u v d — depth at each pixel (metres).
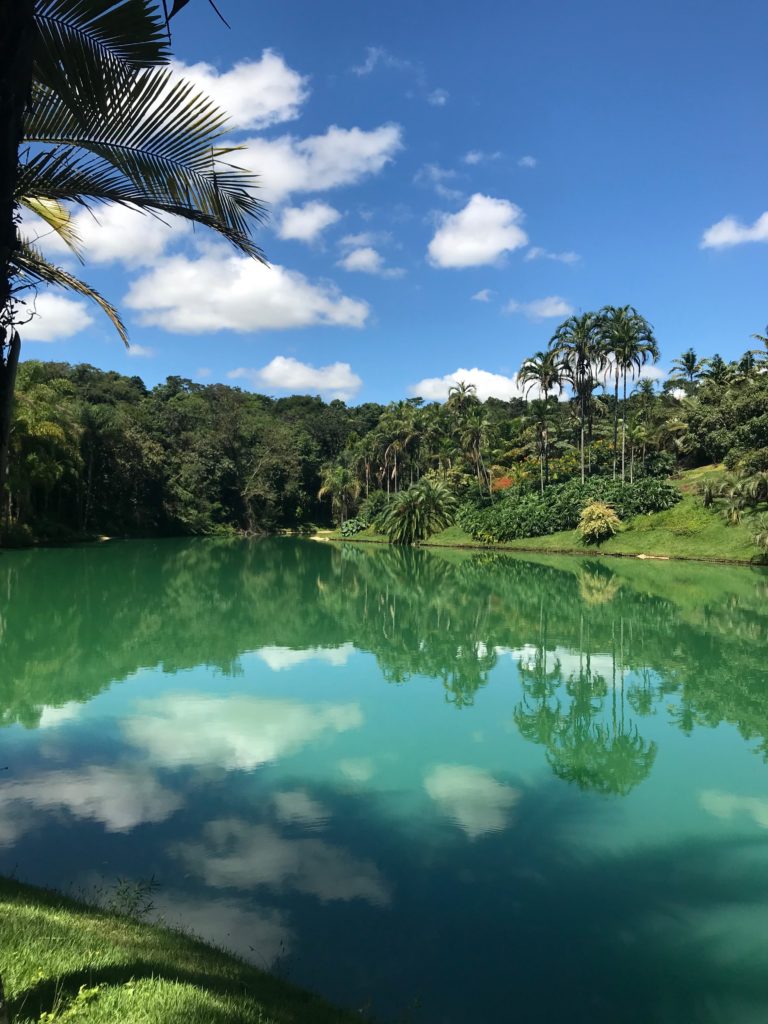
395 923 5.73
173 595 27.17
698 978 5.12
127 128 4.12
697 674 15.09
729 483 44.09
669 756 10.07
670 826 7.75
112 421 57.06
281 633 19.95
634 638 19.12
